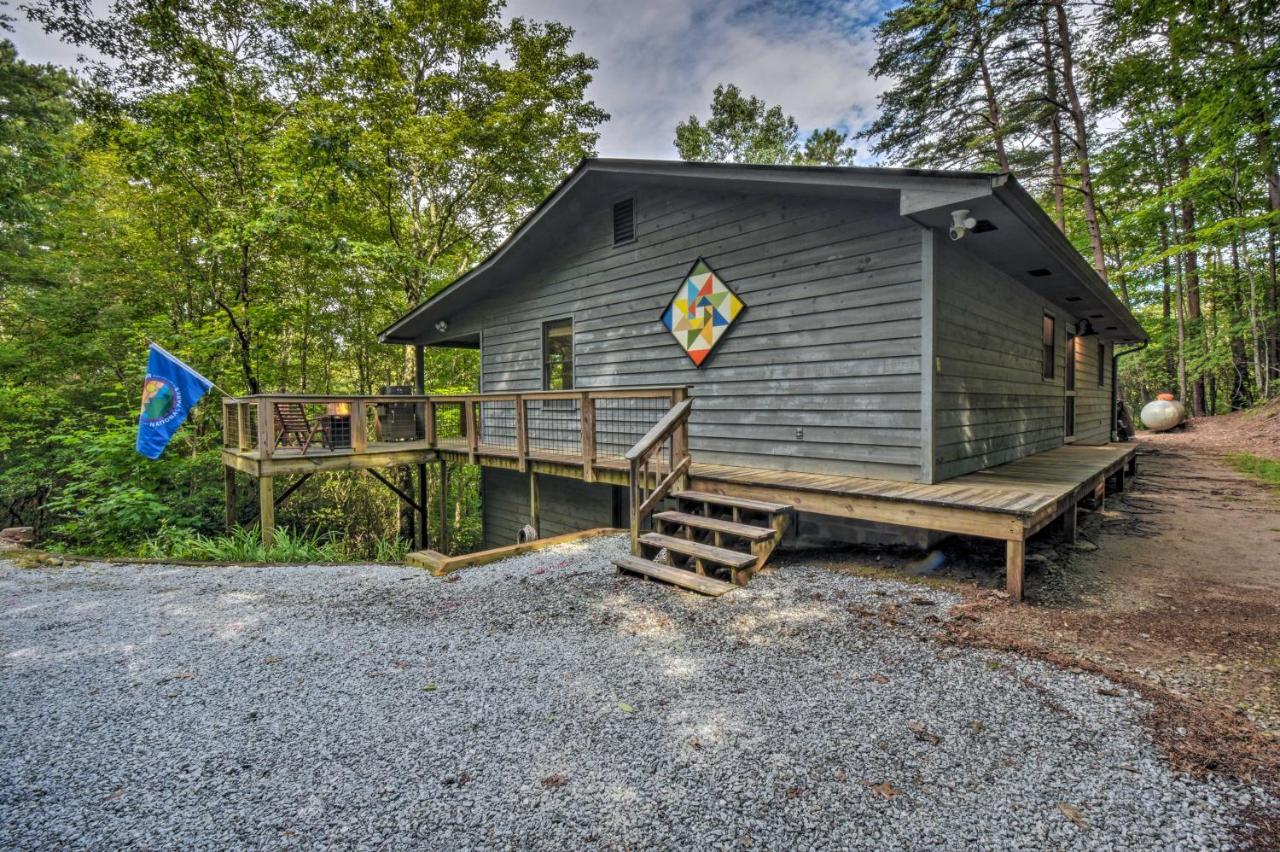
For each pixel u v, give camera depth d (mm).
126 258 11367
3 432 10531
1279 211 10914
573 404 7941
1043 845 1598
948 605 3479
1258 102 9602
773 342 5574
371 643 3299
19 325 11445
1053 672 2596
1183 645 2857
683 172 5531
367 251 10312
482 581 4496
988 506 3621
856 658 2826
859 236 4922
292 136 9570
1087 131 14594
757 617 3443
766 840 1659
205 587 4602
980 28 13391
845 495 4246
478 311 9562
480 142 11961
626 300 7102
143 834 1779
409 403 9109
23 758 2213
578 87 12844
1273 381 14594
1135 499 6855
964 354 5102
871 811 1757
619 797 1874
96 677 2932
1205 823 1654
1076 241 17781
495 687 2686
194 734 2357
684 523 4617
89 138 9023
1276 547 4688
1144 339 11961
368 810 1856
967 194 3832
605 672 2799
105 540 8359
